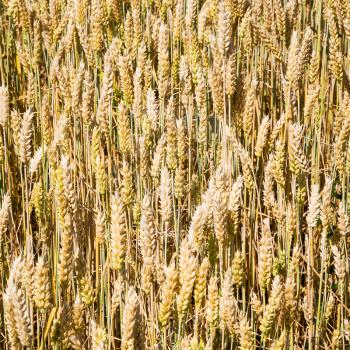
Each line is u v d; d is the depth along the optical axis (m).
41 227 2.13
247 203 2.33
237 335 1.91
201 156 2.37
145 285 1.91
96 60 2.48
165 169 1.99
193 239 1.87
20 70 2.87
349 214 2.26
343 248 2.17
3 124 2.22
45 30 2.62
